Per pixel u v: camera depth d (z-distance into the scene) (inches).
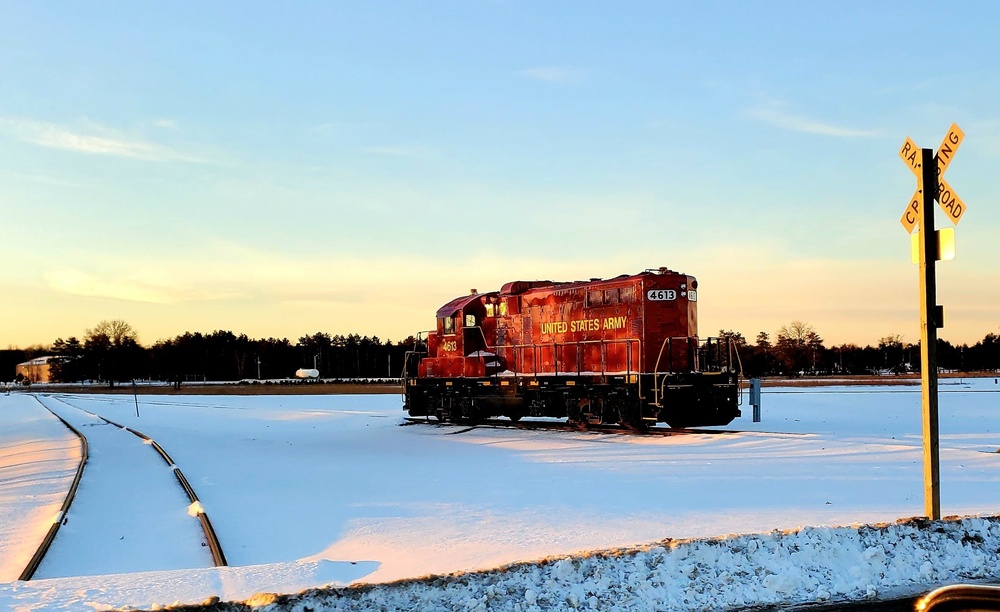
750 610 347.9
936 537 421.4
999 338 6092.5
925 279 456.8
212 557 462.6
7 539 523.8
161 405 2442.2
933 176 456.1
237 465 896.9
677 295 1104.8
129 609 316.8
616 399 1110.4
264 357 6166.3
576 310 1194.0
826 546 402.3
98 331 5511.8
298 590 353.7
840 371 5600.4
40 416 1956.2
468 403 1359.5
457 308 1387.8
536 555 423.8
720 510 540.1
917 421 1422.2
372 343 6348.4
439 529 512.1
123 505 639.1
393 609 327.9
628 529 485.7
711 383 1069.1
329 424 1603.1
